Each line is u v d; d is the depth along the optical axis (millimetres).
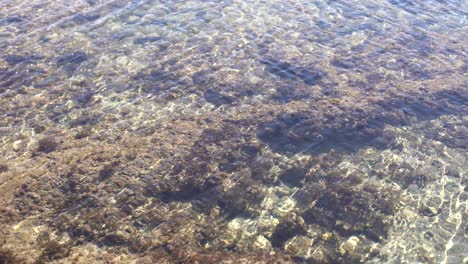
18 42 19312
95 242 11562
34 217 12000
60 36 19922
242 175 13992
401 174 14531
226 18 22266
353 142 15617
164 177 13617
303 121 16281
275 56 19703
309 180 14055
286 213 12922
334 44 20891
